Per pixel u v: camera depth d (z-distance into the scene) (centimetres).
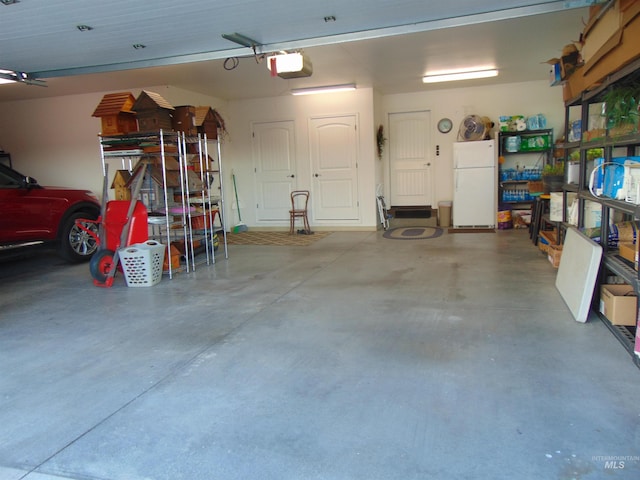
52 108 820
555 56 632
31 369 292
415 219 922
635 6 258
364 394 241
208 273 547
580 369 259
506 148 831
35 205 568
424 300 402
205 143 619
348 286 461
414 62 645
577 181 473
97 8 337
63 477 186
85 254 639
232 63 595
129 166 734
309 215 911
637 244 261
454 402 229
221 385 259
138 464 192
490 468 179
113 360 301
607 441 193
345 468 183
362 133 858
